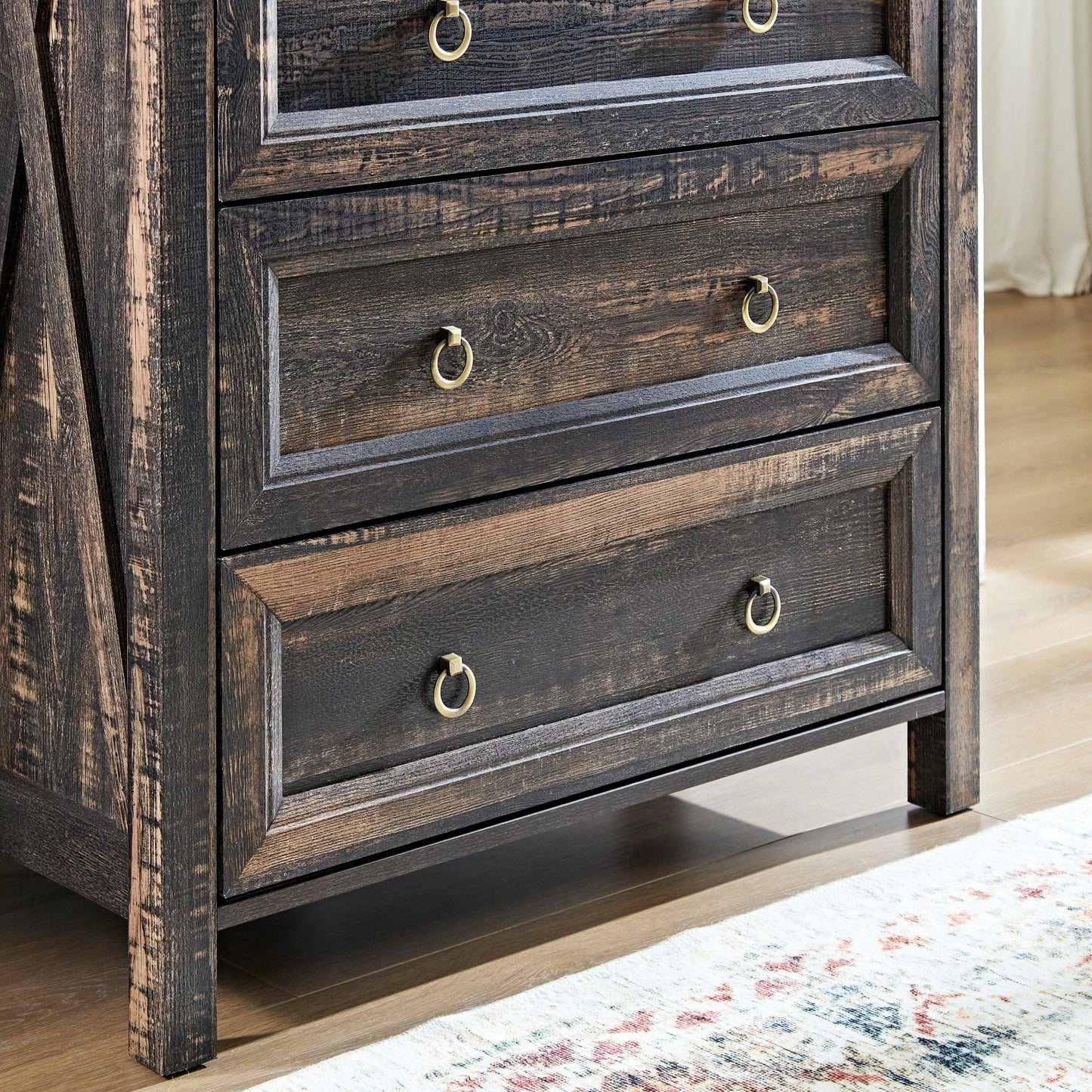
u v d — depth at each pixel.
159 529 1.28
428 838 1.49
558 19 1.45
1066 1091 1.30
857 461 1.72
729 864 1.74
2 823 1.56
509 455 1.47
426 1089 1.32
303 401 1.36
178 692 1.31
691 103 1.53
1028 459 3.23
